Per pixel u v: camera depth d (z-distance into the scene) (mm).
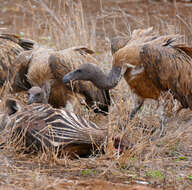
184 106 31266
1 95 32156
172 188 21812
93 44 41625
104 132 25047
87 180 21906
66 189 20656
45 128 24859
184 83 30500
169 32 39406
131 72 31078
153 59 29781
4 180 21422
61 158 24719
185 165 25125
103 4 63438
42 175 21922
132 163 24062
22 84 33500
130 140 26078
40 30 44500
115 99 34281
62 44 39750
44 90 31781
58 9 43500
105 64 38469
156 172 23547
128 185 21547
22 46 35062
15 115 26594
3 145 25984
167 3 57344
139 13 57344
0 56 33000
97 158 24125
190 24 40875
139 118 31297
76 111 32188
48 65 31609
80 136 24422
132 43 32062
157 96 31969
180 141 28281
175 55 30391
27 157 24828
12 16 60531
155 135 29281
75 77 30078
